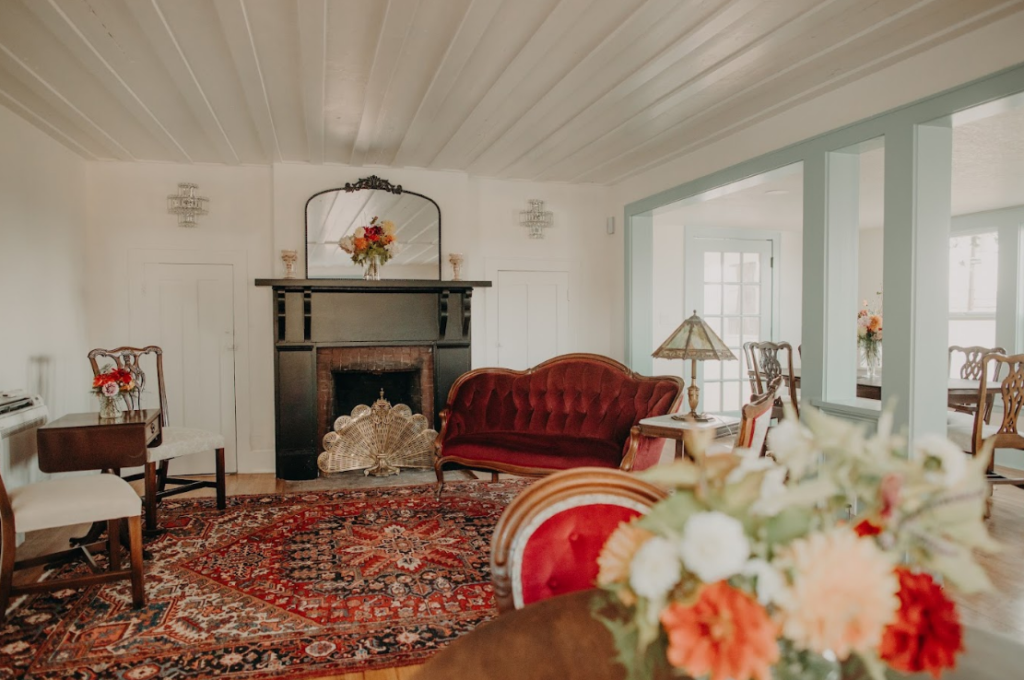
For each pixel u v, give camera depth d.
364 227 5.00
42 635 2.37
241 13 2.50
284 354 4.81
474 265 5.58
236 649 2.28
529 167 5.19
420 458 5.10
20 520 2.42
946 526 0.67
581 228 5.88
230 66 3.07
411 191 5.26
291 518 3.77
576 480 1.38
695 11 2.54
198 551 3.23
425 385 5.23
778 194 5.88
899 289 3.04
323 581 2.87
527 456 3.74
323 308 4.97
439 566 3.04
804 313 3.63
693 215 6.87
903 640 0.69
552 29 2.68
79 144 4.33
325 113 3.76
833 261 3.50
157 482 4.05
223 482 3.95
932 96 2.88
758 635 0.63
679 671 0.82
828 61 3.03
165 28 2.64
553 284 5.80
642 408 3.87
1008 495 4.22
